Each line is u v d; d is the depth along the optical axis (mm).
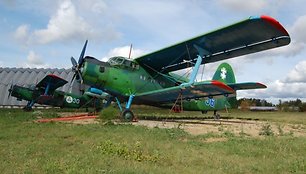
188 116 20094
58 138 6543
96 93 14266
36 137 6633
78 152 4941
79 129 8141
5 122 9938
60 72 35250
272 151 5617
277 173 4062
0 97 31516
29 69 35969
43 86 19875
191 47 13227
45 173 3615
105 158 4488
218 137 7680
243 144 6332
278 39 11523
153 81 14773
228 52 13562
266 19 10289
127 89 13602
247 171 4152
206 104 17938
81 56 13102
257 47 12539
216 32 11703
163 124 11156
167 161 4551
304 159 4836
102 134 7258
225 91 12156
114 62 13461
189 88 12023
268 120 17875
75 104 20453
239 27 11117
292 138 7652
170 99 14188
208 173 3955
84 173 3613
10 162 4121
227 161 4691
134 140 6449
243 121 16234
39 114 14812
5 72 34812
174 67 15484
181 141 6699
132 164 4215
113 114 11336
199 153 5254
